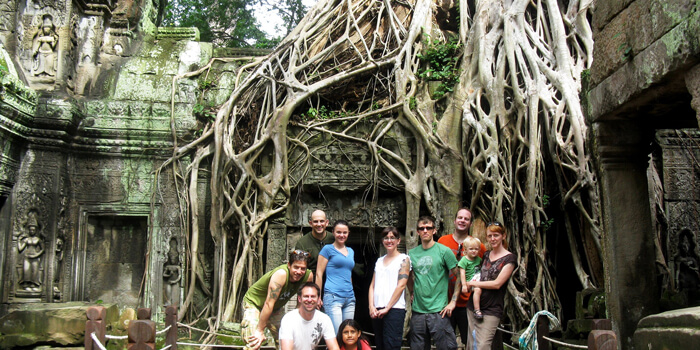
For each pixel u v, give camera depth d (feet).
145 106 35.24
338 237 19.75
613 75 15.51
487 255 18.40
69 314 26.35
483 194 30.55
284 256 32.01
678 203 32.32
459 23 37.73
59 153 33.30
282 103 34.19
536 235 28.53
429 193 31.78
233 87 36.94
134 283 35.19
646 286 16.08
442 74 33.78
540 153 29.25
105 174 34.76
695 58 12.01
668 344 10.44
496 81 31.91
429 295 18.22
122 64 37.27
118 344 26.91
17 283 31.27
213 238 33.06
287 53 35.96
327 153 32.94
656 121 16.65
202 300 33.47
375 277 19.29
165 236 34.17
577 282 31.68
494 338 19.79
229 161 32.86
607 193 16.65
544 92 30.14
